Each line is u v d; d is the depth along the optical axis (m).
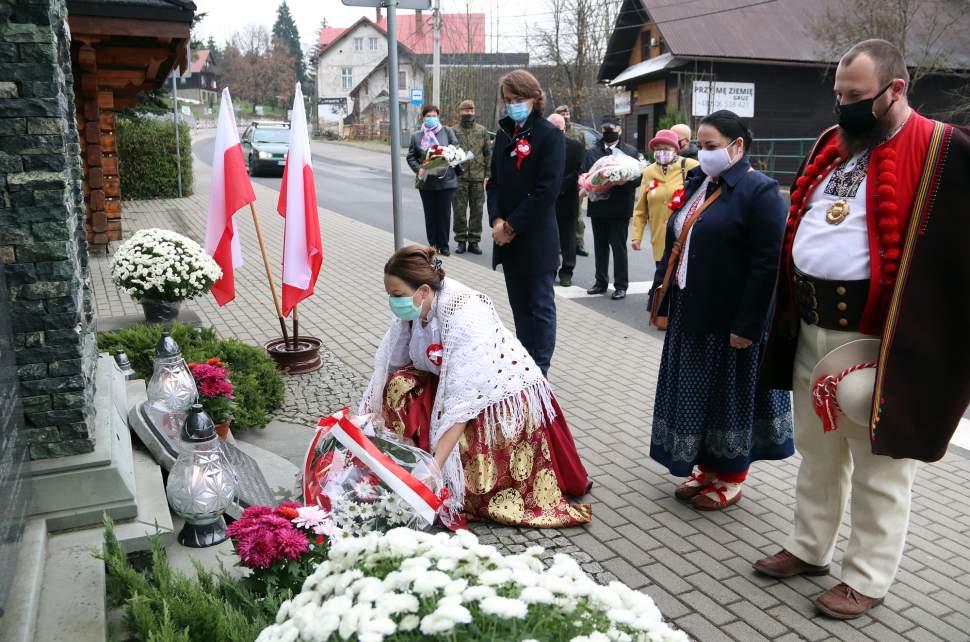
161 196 19.42
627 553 3.79
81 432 3.05
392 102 5.01
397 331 3.89
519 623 1.68
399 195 5.09
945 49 26.78
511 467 3.97
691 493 4.35
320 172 28.11
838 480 3.48
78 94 10.79
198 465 3.05
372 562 1.88
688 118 25.11
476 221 11.92
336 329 7.86
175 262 6.04
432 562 1.86
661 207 8.09
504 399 3.83
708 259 3.91
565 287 9.98
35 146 2.93
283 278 6.10
